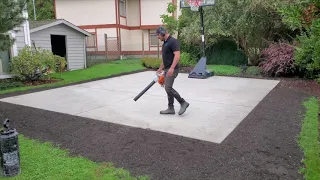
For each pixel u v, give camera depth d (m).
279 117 4.51
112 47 18.00
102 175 2.71
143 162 2.99
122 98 6.10
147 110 5.02
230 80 8.94
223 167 2.86
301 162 2.94
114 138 3.63
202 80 8.92
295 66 8.98
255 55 11.16
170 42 4.31
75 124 4.21
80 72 10.91
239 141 3.49
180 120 4.38
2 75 8.61
